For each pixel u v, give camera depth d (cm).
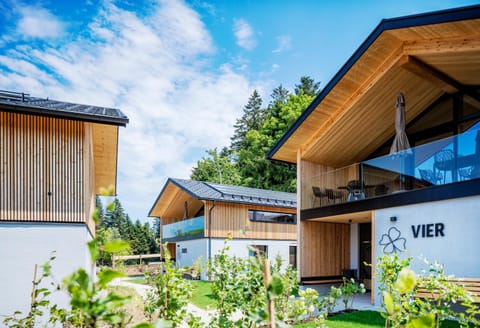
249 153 3266
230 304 329
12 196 693
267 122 3328
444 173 803
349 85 975
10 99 748
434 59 848
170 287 279
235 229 1706
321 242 1231
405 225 868
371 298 942
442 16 696
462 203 761
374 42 849
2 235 679
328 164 1269
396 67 895
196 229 1720
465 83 980
